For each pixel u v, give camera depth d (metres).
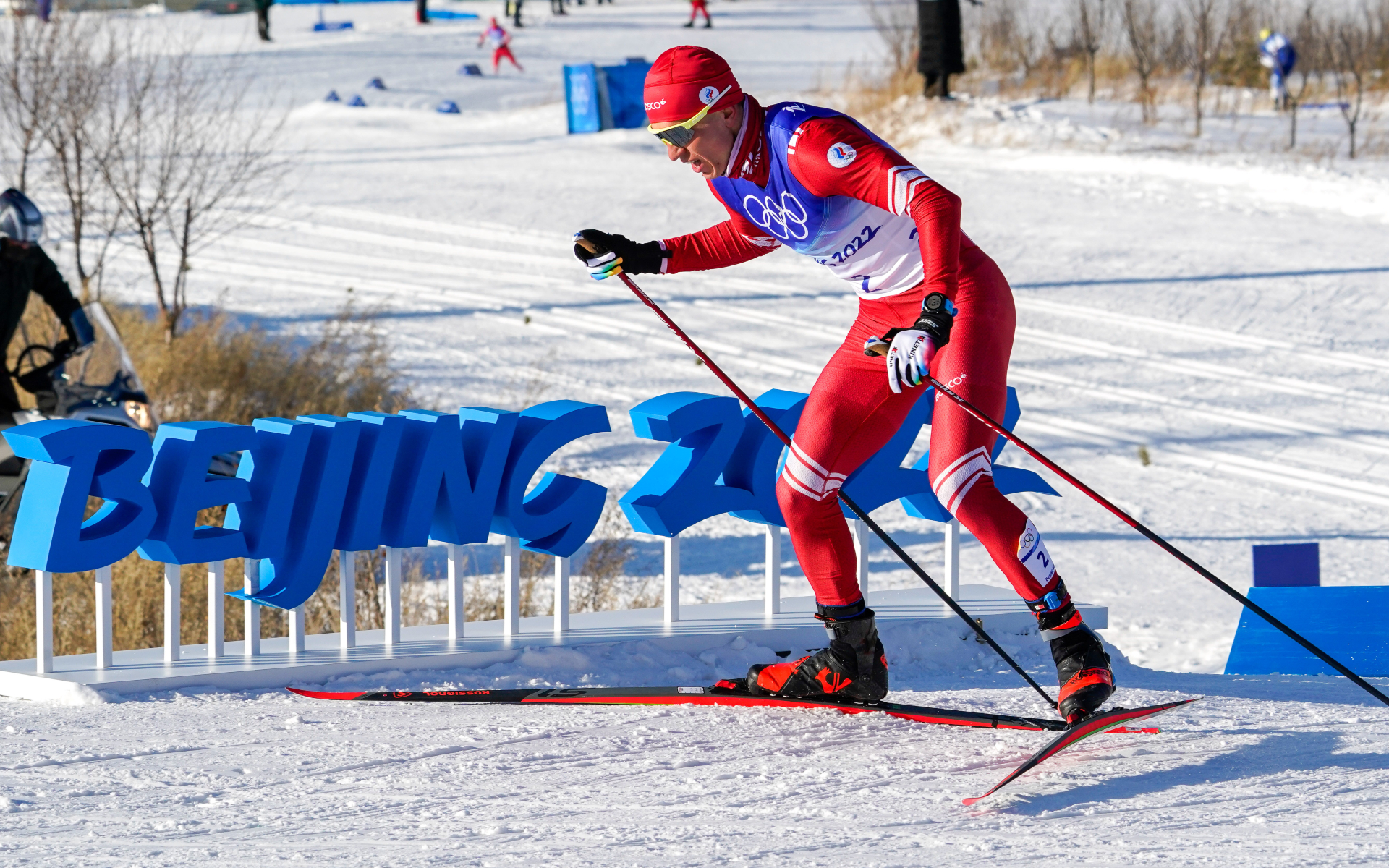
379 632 18.23
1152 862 9.90
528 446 17.62
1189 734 14.02
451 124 108.56
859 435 13.72
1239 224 68.56
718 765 12.74
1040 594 12.86
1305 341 50.09
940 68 99.19
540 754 13.07
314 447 16.78
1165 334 51.12
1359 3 121.81
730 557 30.94
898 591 20.94
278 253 61.78
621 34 174.62
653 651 17.73
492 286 57.56
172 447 16.09
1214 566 30.02
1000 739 13.77
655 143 96.19
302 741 13.39
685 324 52.50
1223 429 41.56
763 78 118.00
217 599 16.41
